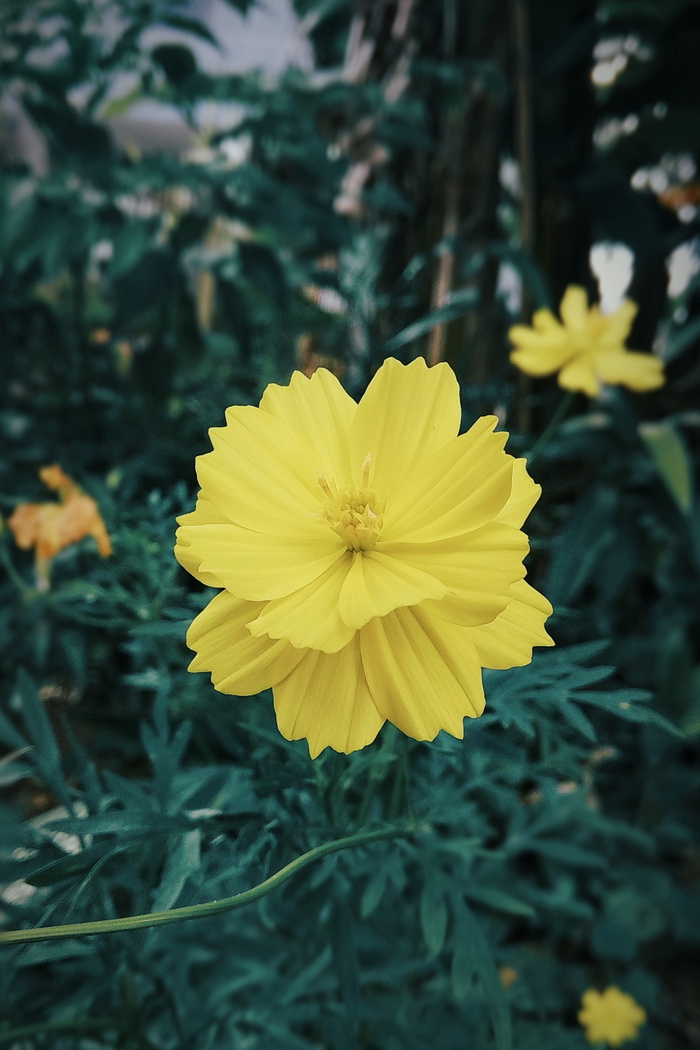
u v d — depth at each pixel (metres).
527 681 0.16
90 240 0.42
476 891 0.23
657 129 0.43
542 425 0.39
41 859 0.16
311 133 0.42
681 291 0.47
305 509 0.15
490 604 0.13
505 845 0.30
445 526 0.14
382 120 0.39
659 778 0.39
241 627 0.14
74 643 0.24
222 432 0.15
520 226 0.35
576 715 0.15
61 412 0.45
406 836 0.16
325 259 0.45
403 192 0.39
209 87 0.42
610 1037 0.31
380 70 0.41
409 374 0.15
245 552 0.14
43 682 0.34
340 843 0.15
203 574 0.14
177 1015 0.23
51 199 0.43
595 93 0.40
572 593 0.22
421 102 0.39
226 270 0.44
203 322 0.56
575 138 0.39
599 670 0.16
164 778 0.17
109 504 0.23
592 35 0.37
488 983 0.19
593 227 0.41
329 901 0.20
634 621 0.45
